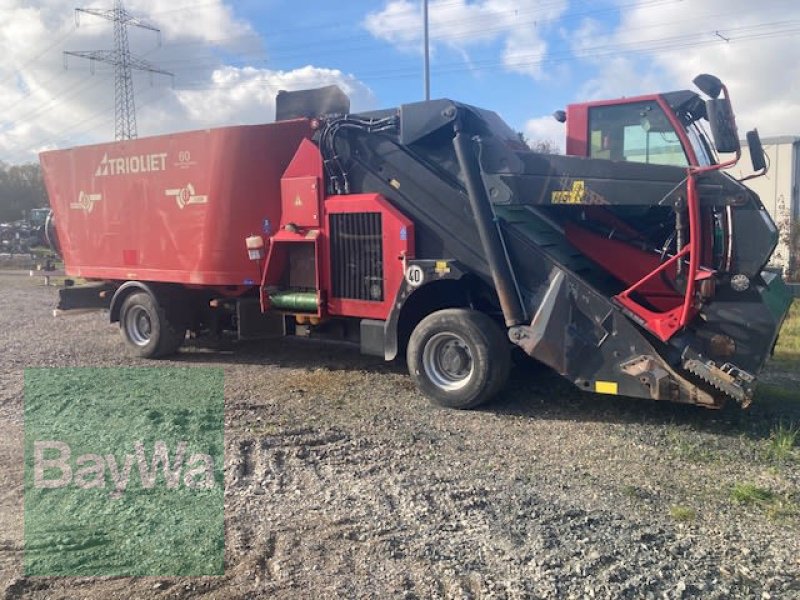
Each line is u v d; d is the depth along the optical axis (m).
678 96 7.11
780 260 18.09
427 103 7.49
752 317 6.07
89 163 10.57
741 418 6.63
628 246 7.18
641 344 6.36
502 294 6.97
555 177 6.84
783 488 4.97
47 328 13.08
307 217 8.46
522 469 5.41
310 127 8.69
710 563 3.83
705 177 6.23
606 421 6.68
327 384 8.21
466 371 7.21
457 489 4.93
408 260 7.59
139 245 10.12
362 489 4.97
